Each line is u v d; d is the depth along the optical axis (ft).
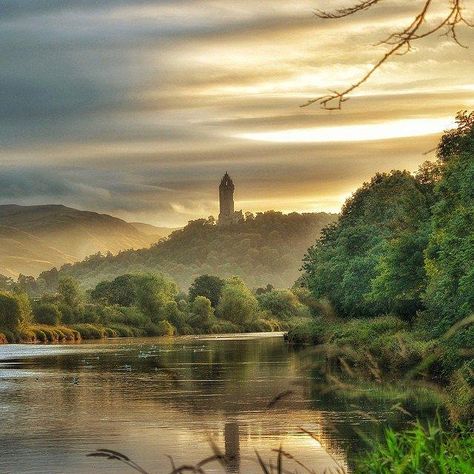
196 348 436.76
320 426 131.44
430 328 207.00
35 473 100.48
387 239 336.49
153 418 148.36
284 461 103.45
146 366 295.69
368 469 49.39
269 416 146.41
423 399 144.05
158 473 97.91
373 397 153.58
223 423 139.64
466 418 66.59
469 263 156.46
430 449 46.03
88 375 256.32
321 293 378.73
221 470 98.53
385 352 189.88
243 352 378.12
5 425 142.82
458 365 137.69
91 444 121.39
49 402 178.81
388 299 288.92
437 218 208.54
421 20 35.19
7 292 624.59
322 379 199.72
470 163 192.54
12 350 447.42
